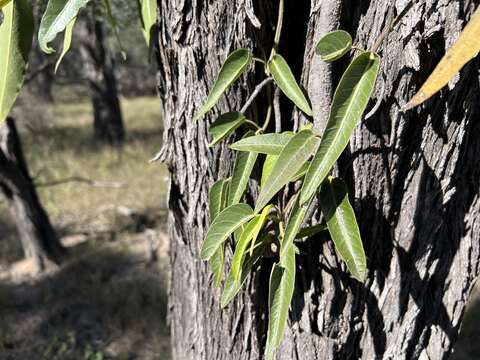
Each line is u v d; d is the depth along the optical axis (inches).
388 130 14.3
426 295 16.3
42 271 61.7
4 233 73.1
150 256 63.6
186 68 16.0
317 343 17.3
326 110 13.5
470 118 14.3
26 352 48.7
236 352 19.7
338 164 15.0
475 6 12.5
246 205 14.8
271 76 14.7
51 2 12.8
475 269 16.4
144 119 169.0
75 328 51.8
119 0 43.6
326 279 16.6
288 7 15.1
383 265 16.3
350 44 12.0
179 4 15.1
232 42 15.0
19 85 14.4
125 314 52.9
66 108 191.6
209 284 19.4
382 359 17.0
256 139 13.9
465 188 15.6
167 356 47.8
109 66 121.6
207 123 16.5
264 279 18.4
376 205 15.4
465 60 9.7
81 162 104.7
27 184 59.2
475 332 50.0
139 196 84.9
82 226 74.4
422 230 15.5
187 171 17.8
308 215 14.4
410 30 12.8
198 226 18.4
